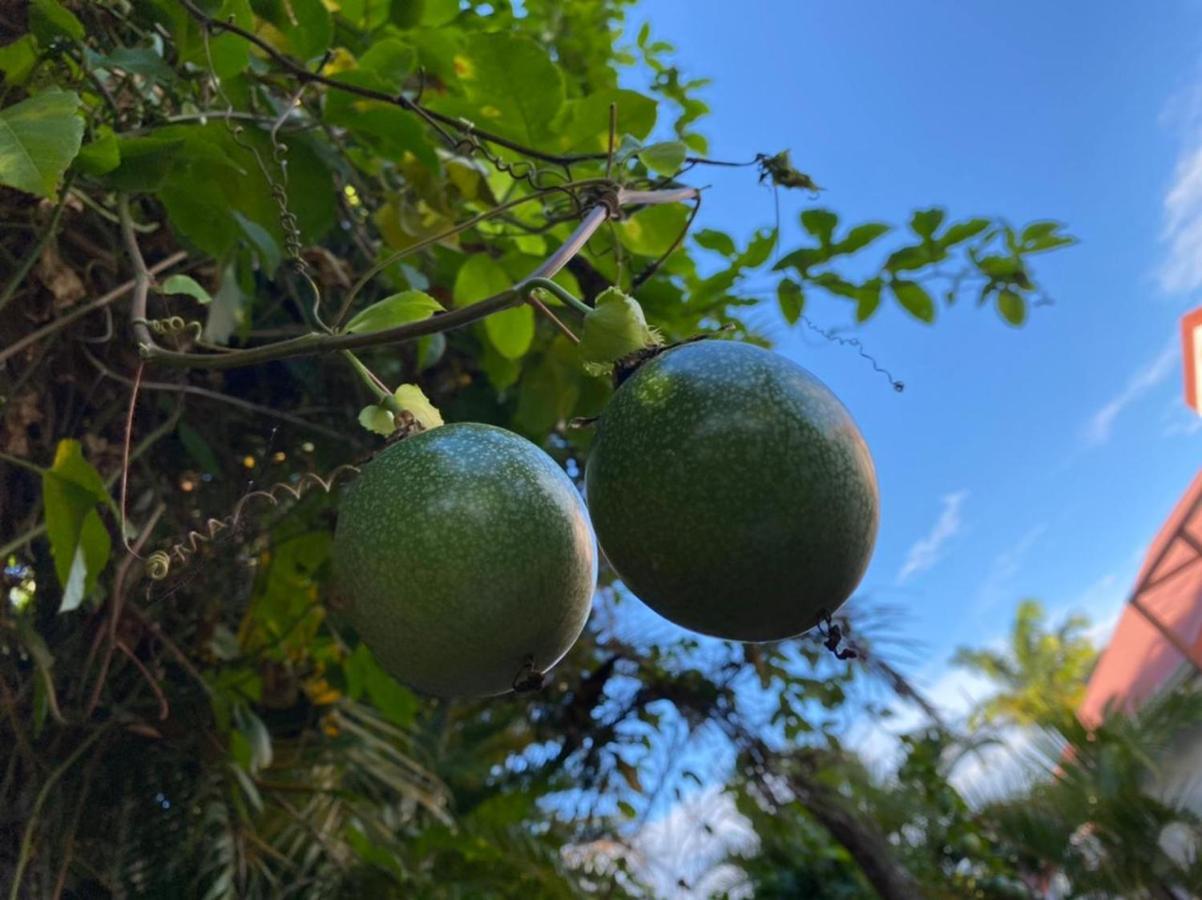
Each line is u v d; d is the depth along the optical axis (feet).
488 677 0.70
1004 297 1.46
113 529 1.27
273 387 1.55
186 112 1.13
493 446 0.72
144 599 1.35
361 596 0.69
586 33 1.84
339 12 1.30
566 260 0.82
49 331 1.08
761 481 0.63
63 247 1.16
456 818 1.94
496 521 0.68
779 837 2.84
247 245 1.19
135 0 1.04
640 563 0.66
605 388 1.59
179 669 1.43
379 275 1.51
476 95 1.25
